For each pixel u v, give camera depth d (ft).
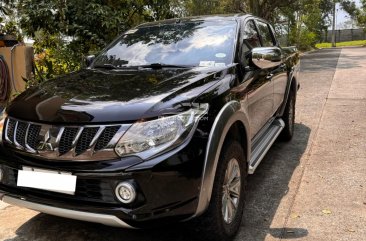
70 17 22.98
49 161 8.59
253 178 14.33
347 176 14.11
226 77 10.63
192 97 9.01
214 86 9.86
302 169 15.05
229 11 75.66
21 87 24.39
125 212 8.04
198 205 8.41
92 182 8.25
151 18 26.23
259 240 10.17
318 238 10.14
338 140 18.39
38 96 10.01
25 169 8.93
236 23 13.17
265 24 17.07
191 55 12.17
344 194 12.67
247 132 10.96
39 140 8.82
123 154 8.13
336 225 10.77
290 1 76.38
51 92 10.08
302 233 10.43
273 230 10.66
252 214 11.58
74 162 8.32
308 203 12.16
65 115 8.70
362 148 17.03
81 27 22.56
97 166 8.14
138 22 25.93
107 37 23.76
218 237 9.46
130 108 8.50
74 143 8.38
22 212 12.20
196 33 13.14
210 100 9.30
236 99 10.39
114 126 8.30
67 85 10.57
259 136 14.20
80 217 8.48
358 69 45.65
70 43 23.99
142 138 8.16
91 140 8.30
